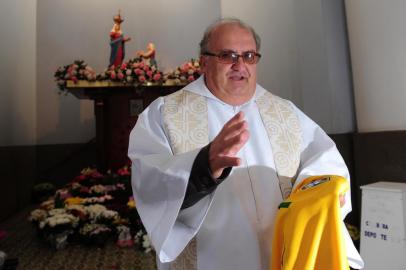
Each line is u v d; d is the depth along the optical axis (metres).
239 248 1.29
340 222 1.08
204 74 1.65
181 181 1.09
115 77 5.59
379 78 3.19
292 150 1.53
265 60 5.30
